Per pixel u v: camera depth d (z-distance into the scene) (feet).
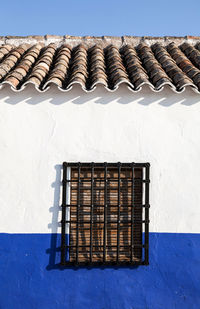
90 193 15.24
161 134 15.12
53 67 17.15
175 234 15.02
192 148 15.17
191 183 15.15
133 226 14.99
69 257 14.94
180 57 18.26
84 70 16.05
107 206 14.82
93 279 14.74
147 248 14.75
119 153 15.06
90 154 15.02
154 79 15.23
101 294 14.73
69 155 14.99
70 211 15.02
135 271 14.84
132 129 15.08
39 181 14.93
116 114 15.03
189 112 15.12
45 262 14.75
